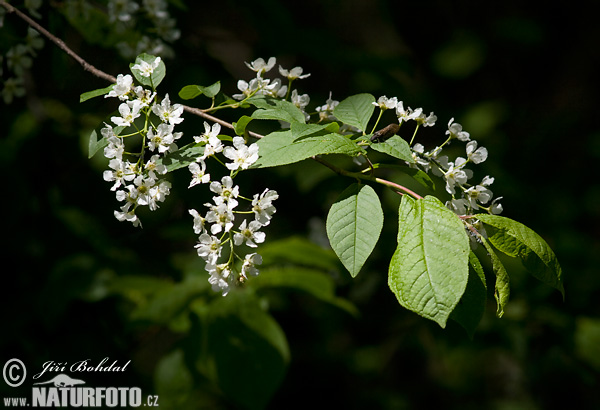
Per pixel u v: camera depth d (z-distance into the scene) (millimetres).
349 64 4555
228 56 5570
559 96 7090
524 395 5406
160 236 4215
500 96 7129
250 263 2045
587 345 4234
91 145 2125
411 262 1788
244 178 3689
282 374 2955
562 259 4988
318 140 1949
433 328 4559
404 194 1967
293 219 4609
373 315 4895
